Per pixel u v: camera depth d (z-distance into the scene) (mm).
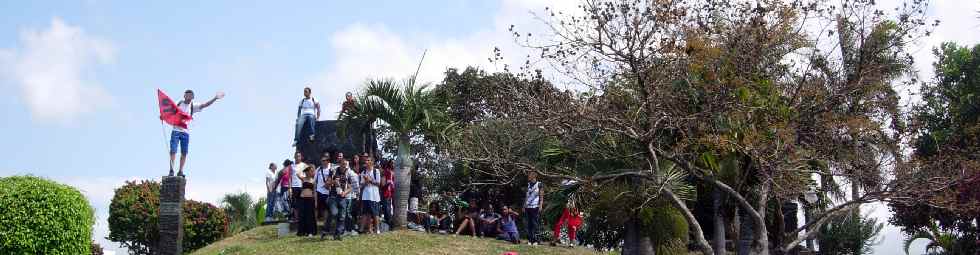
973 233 22172
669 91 14086
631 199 16016
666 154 14297
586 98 14328
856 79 15102
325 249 16781
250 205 29453
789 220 21109
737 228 17078
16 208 17141
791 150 13719
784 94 15062
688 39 14125
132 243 23984
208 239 24047
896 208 21719
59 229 17609
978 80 27750
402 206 20266
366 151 21922
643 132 14078
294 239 18156
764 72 14906
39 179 18047
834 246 25719
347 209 18250
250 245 18203
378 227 18969
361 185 18844
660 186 14188
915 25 15250
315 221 18594
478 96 27125
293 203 19812
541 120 14484
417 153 26547
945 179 14422
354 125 20703
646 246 16469
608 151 15430
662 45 14070
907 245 23594
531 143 16922
